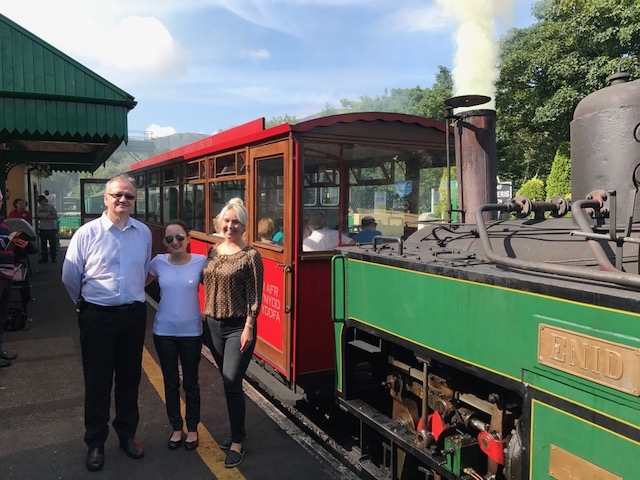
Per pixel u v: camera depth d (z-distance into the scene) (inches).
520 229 110.8
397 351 126.1
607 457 69.0
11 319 254.8
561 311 75.6
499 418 96.2
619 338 66.9
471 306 93.6
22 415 162.4
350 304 135.3
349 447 157.2
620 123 97.7
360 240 185.0
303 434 156.1
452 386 108.3
